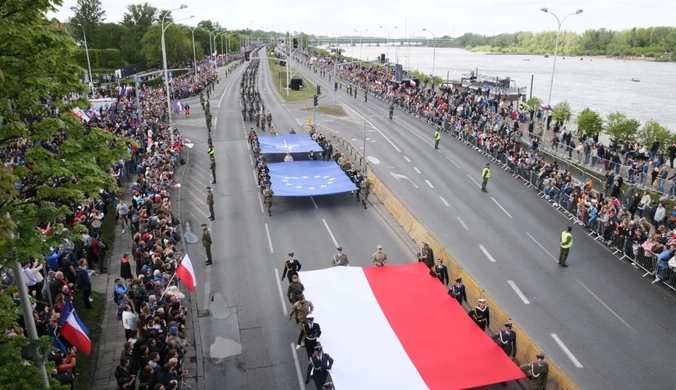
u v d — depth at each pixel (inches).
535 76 5871.1
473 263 946.7
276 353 675.4
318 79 4525.1
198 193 1349.7
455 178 1491.1
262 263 936.9
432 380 534.9
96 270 884.0
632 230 987.9
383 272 776.3
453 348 589.6
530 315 773.3
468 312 740.0
